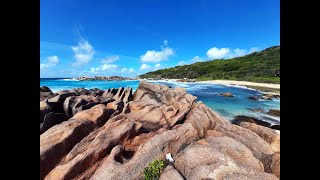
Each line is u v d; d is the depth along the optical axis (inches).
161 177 256.7
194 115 415.5
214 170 242.1
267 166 307.7
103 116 439.5
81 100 674.2
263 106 920.9
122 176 255.9
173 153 312.3
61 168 267.7
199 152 275.7
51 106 634.2
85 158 277.3
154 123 464.4
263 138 377.4
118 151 292.5
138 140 349.7
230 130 390.9
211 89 1595.7
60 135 327.6
